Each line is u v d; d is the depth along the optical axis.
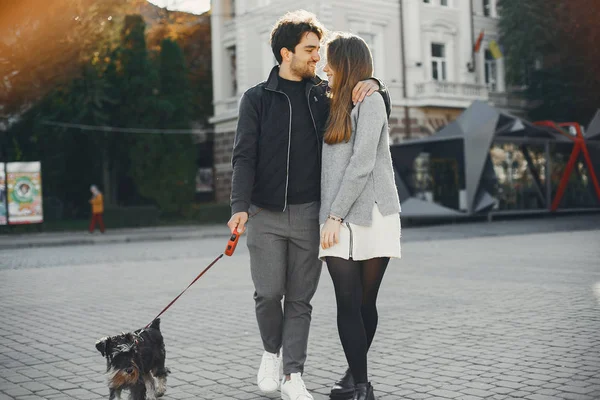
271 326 4.20
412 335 6.01
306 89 4.04
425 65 30.48
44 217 31.31
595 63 31.41
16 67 20.23
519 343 5.57
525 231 19.48
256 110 4.05
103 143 30.30
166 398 4.34
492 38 33.19
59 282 10.77
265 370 4.23
